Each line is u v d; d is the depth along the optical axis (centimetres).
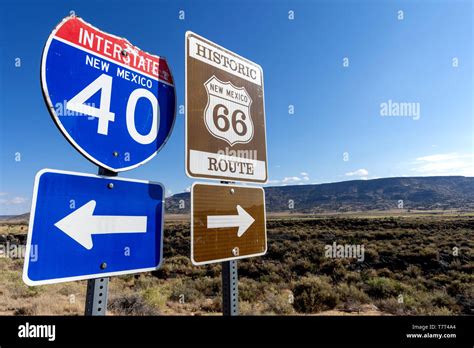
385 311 874
